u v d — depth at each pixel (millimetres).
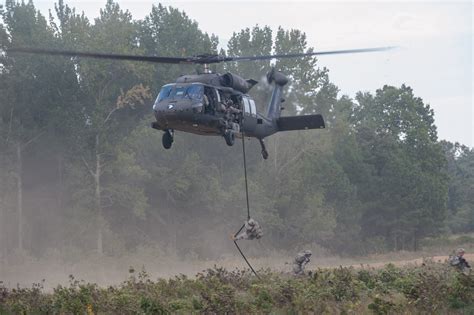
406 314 69375
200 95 83062
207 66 87062
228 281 93125
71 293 80062
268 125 98438
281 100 103562
